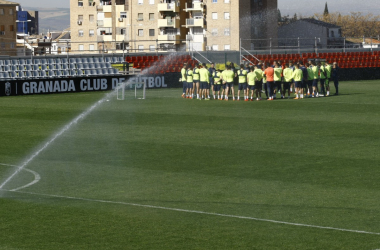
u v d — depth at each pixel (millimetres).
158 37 114062
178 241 9656
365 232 10094
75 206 11945
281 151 18375
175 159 17156
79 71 50094
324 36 111750
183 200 12398
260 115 28359
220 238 9805
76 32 125438
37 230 10305
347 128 23484
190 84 38594
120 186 13766
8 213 11422
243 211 11477
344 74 58594
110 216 11180
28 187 13742
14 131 23375
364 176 14617
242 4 104438
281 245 9445
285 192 13031
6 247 9406
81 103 35531
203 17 107562
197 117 27719
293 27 113625
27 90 42625
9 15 129250
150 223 10695
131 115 28734
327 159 16938
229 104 34250
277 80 37438
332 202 12133
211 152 18266
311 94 38594
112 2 120562
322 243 9531
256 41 106188
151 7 116250
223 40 106125
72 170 15680
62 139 21156
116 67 51156
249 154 17891
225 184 13891
